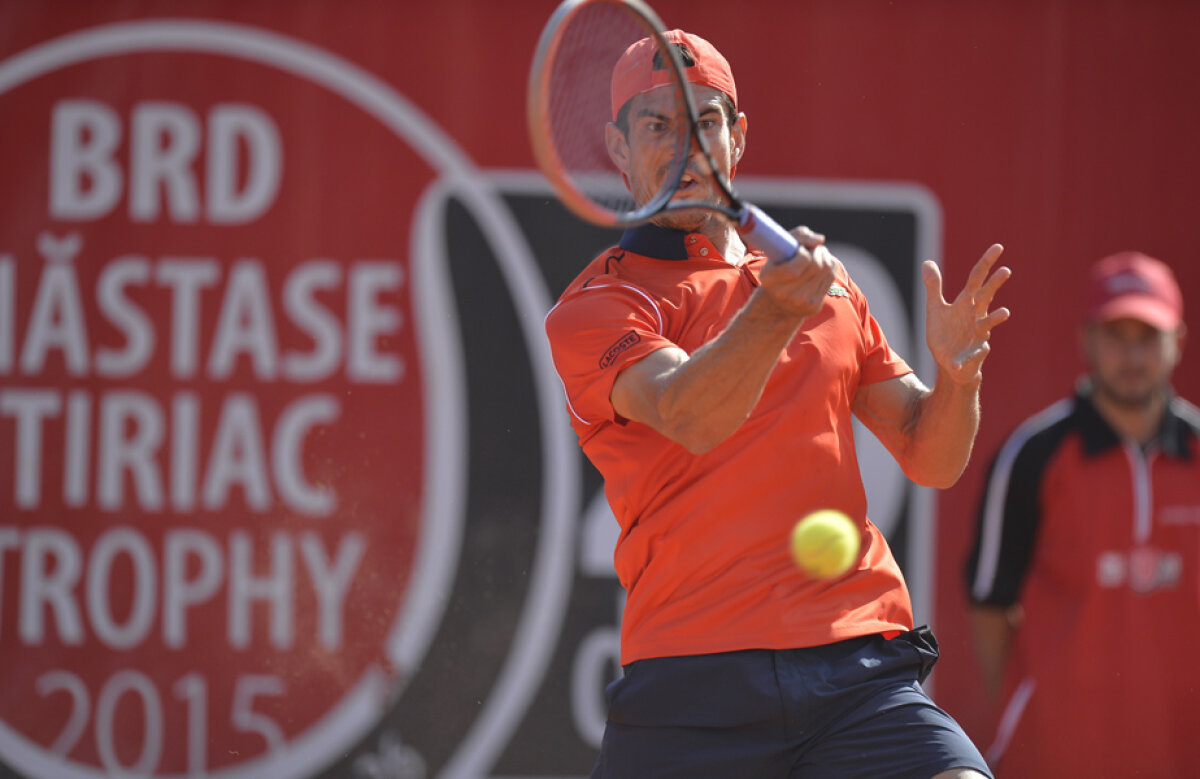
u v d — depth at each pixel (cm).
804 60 1895
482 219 1875
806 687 813
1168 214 1917
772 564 829
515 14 1881
